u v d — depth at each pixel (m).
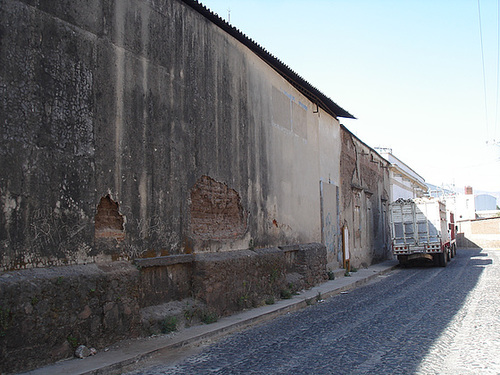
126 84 7.99
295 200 15.54
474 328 8.54
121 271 7.34
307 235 16.50
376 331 8.46
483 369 5.95
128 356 6.52
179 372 6.19
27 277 5.91
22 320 5.73
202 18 10.45
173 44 9.32
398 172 36.84
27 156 6.18
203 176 10.09
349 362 6.40
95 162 7.25
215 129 10.66
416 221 24.09
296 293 13.77
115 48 7.80
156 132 8.66
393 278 19.50
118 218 7.70
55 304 6.17
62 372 5.69
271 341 8.00
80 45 7.10
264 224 13.00
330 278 17.69
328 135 19.86
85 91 7.14
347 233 21.30
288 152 15.19
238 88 11.92
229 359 6.82
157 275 8.59
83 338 6.57
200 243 9.86
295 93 16.22
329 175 19.62
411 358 6.54
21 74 6.17
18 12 6.17
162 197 8.73
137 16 8.36
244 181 11.92
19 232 6.02
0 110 5.87
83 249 6.94
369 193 26.34
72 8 7.00
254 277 11.47
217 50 10.99
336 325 9.23
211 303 9.55
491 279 16.94
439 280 17.47
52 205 6.49
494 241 48.00
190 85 9.79
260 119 13.16
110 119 7.59
